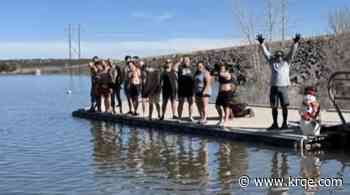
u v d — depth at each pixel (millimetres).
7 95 42250
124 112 21656
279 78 14930
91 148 14820
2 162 12930
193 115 19422
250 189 10094
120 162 12766
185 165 12297
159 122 18250
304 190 10000
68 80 83375
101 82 21391
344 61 31297
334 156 13047
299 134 14367
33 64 139500
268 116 18266
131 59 20031
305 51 35594
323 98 22391
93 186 10469
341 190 9977
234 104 17969
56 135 17547
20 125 20578
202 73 17141
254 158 12883
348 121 16062
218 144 14906
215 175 11266
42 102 33969
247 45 28828
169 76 18297
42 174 11555
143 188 10273
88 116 22672
